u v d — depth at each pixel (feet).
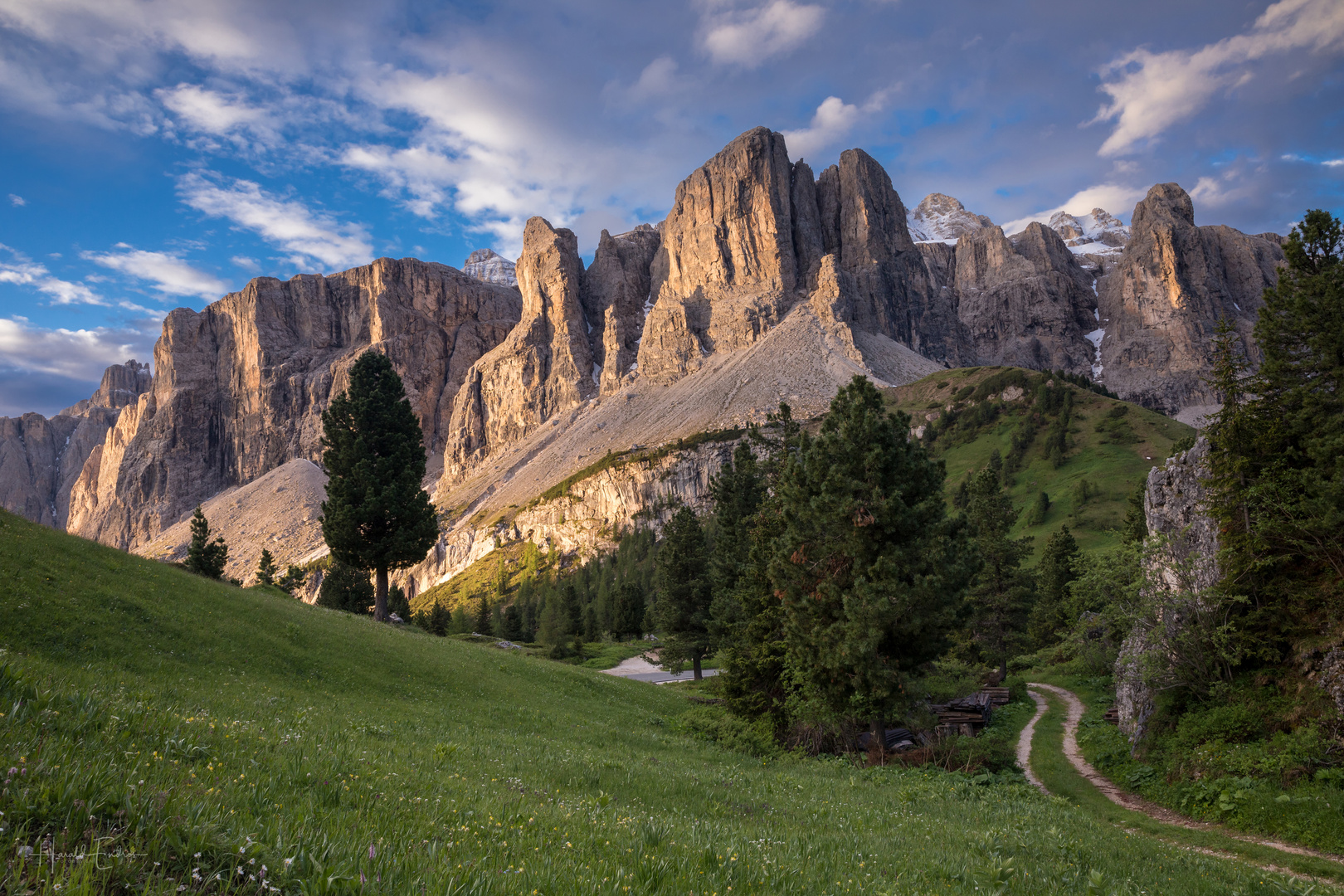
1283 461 95.81
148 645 69.21
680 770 62.08
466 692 97.91
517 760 48.91
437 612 339.57
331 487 183.73
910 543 100.07
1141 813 77.56
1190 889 35.40
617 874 17.98
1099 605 153.69
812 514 103.81
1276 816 66.64
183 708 40.68
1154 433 538.06
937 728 116.78
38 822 13.43
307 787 22.93
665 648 214.07
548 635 334.85
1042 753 110.93
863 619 95.40
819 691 103.09
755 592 123.85
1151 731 96.07
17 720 19.92
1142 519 228.63
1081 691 180.86
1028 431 588.09
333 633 102.01
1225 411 104.68
